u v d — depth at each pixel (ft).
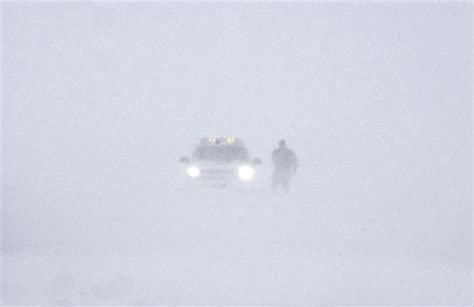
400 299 54.95
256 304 53.26
